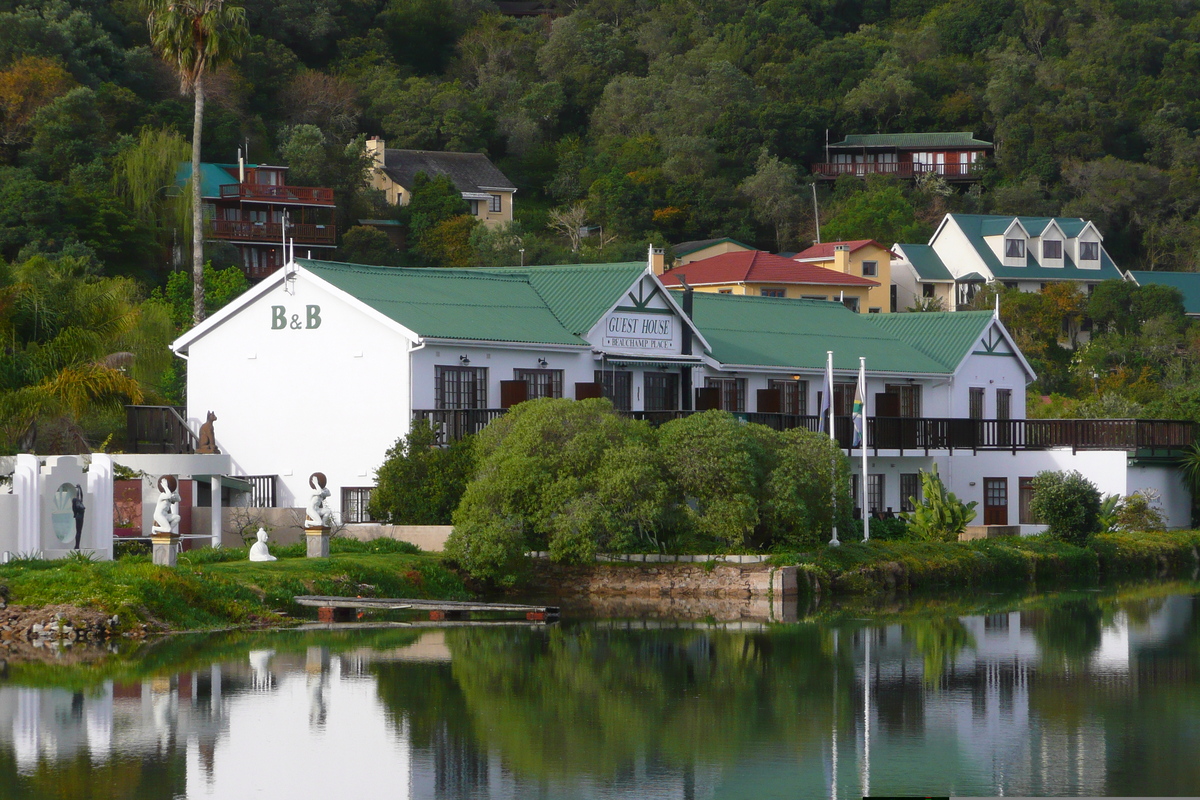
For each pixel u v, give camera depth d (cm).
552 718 7412
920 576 13500
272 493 13888
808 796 6084
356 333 13500
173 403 16238
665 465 12362
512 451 12094
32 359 13438
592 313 14775
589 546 11912
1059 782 6322
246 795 5972
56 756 6544
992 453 17438
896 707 7794
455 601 11388
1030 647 9862
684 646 9662
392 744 6812
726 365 15750
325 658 8969
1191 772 6481
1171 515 18112
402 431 13238
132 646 9256
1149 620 11362
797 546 12975
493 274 15612
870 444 16125
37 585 9825
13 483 10875
